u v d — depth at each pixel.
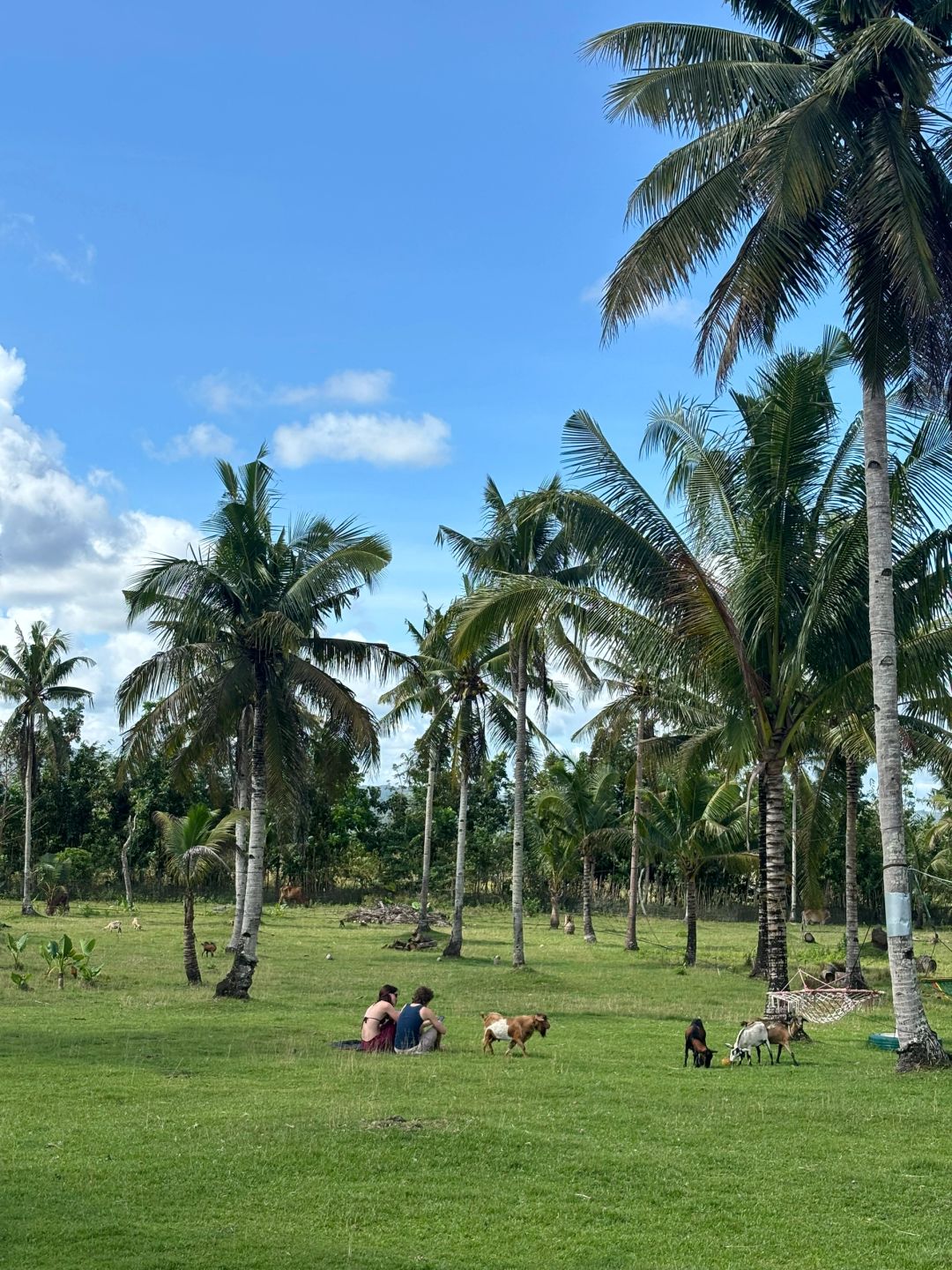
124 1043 16.69
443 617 32.94
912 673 18.58
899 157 14.39
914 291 13.95
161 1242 7.50
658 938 50.81
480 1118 11.07
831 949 43.22
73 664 56.12
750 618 19.39
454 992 26.20
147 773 69.75
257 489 25.83
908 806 61.38
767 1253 7.61
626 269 15.72
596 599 20.36
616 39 16.25
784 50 16.38
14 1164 9.35
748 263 15.23
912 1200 8.77
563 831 46.66
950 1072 14.60
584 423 19.80
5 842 70.31
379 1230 7.92
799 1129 11.10
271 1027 18.83
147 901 67.75
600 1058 15.97
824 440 18.69
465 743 37.56
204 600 24.28
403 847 75.69
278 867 72.38
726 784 35.38
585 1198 8.72
